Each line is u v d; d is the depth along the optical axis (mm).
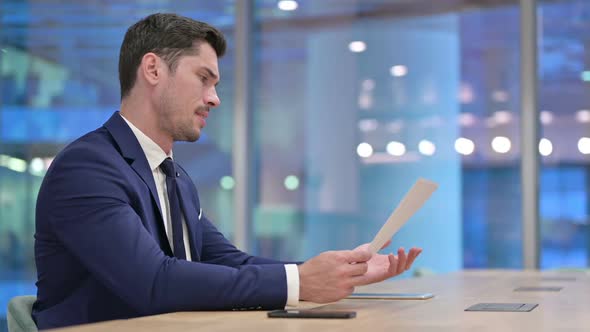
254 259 2393
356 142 5879
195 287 1743
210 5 6039
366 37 5871
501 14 5633
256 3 6062
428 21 5766
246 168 5977
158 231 2016
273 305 1768
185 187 2270
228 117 6023
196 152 6031
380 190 5840
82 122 5973
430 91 5758
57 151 5957
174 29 2121
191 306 1747
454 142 5711
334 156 5914
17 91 6012
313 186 5953
